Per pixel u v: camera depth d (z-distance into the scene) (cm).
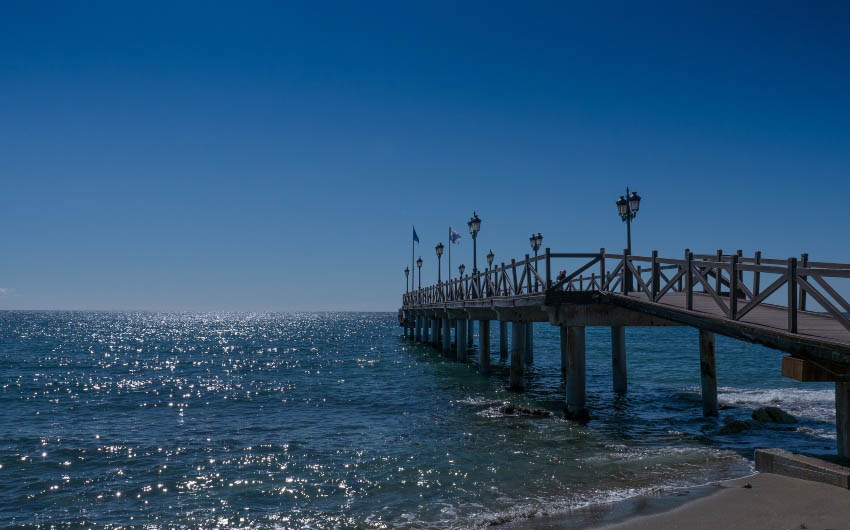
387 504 1134
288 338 9144
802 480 1011
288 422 2027
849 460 1016
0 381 3397
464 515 1049
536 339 7938
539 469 1323
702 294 1786
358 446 1622
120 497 1224
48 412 2308
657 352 5116
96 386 3197
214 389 3011
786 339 978
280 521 1067
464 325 3878
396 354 5181
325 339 8619
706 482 1157
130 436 1816
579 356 1853
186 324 18438
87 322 17962
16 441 1745
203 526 1055
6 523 1081
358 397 2583
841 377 938
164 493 1245
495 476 1283
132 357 5462
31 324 14450
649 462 1349
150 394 2845
